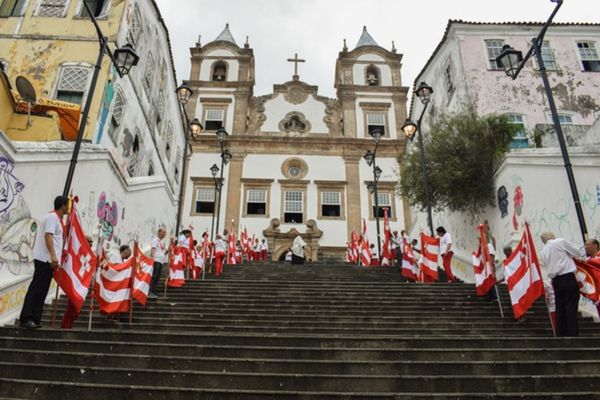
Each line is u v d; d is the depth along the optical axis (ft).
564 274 21.68
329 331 22.93
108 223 39.99
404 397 13.66
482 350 17.87
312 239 87.66
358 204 91.97
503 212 41.73
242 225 89.10
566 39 60.59
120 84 47.21
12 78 44.47
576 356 17.95
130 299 23.84
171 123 74.59
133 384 15.05
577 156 36.63
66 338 19.07
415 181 50.01
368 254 58.03
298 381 15.06
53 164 29.22
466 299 30.96
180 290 33.14
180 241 39.09
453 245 56.03
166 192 61.31
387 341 19.15
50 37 46.34
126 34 48.98
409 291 33.37
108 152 38.96
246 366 16.29
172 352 17.70
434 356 17.76
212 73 105.91
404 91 103.40
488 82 57.00
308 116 101.91
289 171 95.45
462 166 45.57
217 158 95.04
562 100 57.11
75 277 20.76
